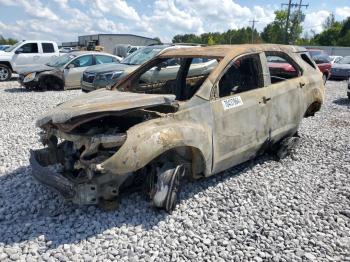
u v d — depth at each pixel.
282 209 4.11
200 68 5.50
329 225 3.79
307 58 6.17
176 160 4.05
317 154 6.06
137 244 3.39
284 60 5.69
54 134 4.03
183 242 3.43
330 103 12.20
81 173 3.81
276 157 5.66
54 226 3.67
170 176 3.86
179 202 4.17
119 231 3.58
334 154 6.08
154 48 12.85
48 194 4.40
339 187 4.73
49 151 4.38
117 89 5.16
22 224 3.72
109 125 4.18
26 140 6.84
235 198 4.33
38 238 3.44
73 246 3.32
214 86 4.29
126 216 3.86
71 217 3.83
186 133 3.86
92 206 4.01
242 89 4.80
